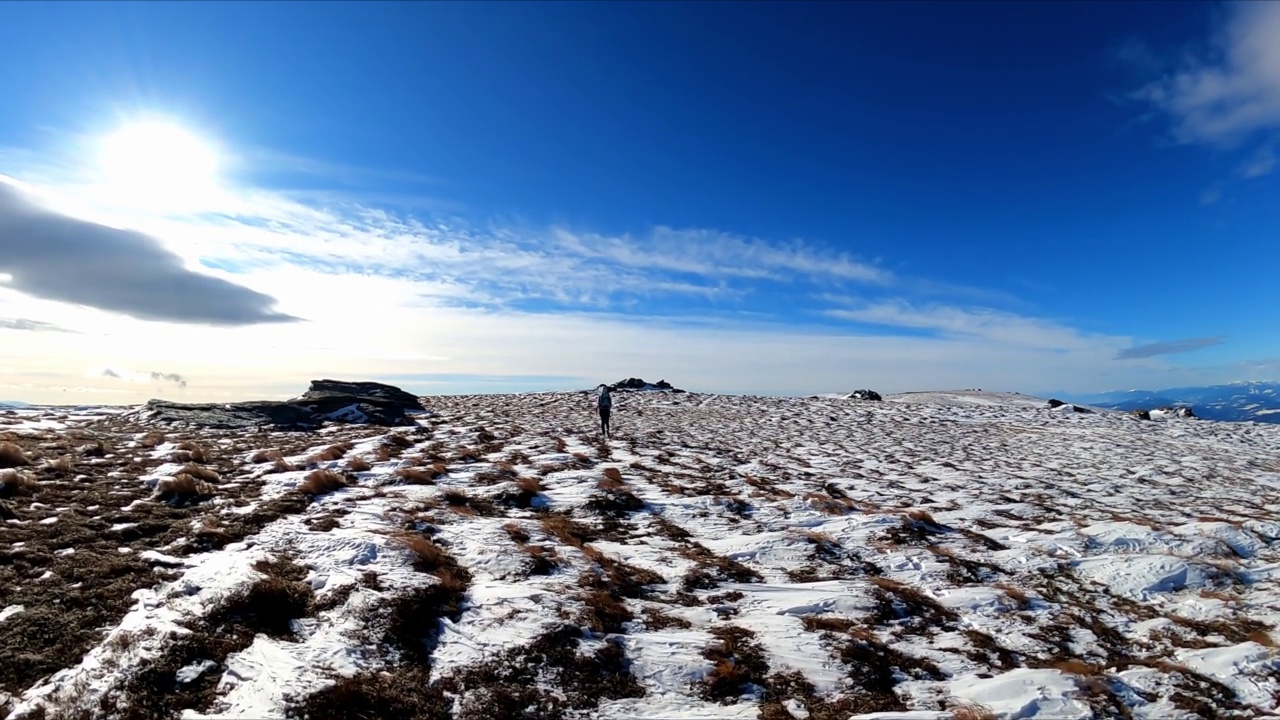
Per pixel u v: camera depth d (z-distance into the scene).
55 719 5.41
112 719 5.45
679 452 27.41
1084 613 10.31
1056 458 31.28
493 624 7.85
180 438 20.33
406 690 6.32
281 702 5.72
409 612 7.73
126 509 11.20
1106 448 35.44
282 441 22.45
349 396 34.22
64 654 6.42
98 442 17.17
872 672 7.55
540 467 20.42
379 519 12.02
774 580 11.18
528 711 6.27
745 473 23.06
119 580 8.14
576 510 15.10
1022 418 52.28
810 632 8.57
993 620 9.84
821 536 13.67
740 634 8.40
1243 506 20.34
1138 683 7.50
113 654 6.29
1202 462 30.64
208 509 11.85
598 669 7.09
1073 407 61.78
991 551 13.80
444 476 17.61
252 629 7.11
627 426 37.62
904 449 33.25
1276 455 34.78
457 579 9.36
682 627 8.64
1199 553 13.46
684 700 6.71
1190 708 6.93
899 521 15.04
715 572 11.14
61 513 10.52
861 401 65.19
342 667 6.46
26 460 13.40
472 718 6.06
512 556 10.38
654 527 14.38
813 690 7.04
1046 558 13.17
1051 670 7.65
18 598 7.38
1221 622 9.85
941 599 10.75
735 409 53.59
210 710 5.70
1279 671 7.86
